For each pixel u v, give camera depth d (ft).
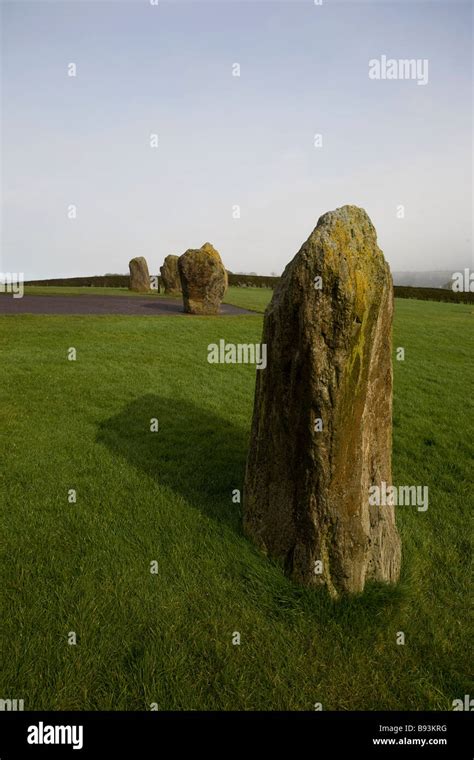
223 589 12.29
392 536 13.12
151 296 104.73
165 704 9.29
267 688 9.73
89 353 42.29
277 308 11.66
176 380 35.53
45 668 9.86
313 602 11.61
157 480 18.56
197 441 23.35
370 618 11.28
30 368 36.01
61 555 13.56
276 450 12.56
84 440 22.81
